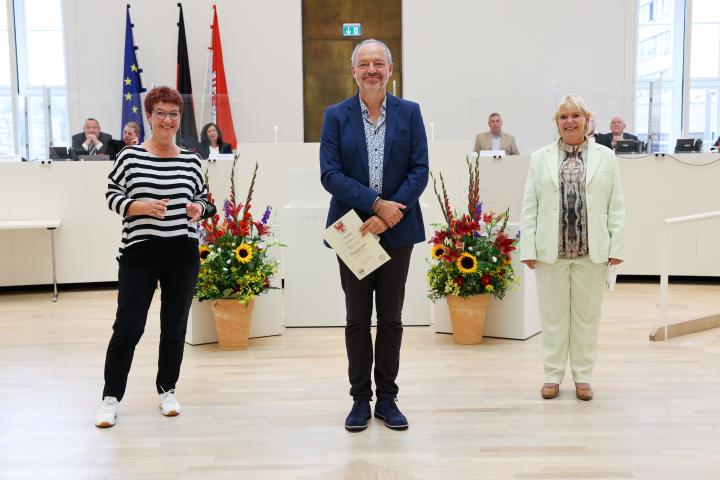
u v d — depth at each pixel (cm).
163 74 894
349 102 282
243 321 426
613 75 916
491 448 263
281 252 498
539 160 323
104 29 885
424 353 410
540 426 286
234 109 864
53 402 327
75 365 394
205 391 341
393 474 240
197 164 304
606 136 684
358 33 914
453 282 421
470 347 423
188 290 301
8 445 273
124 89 874
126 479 240
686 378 353
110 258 671
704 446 263
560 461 250
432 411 306
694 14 924
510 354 405
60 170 659
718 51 927
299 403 321
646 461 249
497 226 448
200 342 442
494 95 698
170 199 290
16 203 653
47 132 661
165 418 302
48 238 660
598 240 312
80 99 662
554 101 689
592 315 321
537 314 462
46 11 907
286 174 667
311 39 913
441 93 917
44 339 462
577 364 325
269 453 261
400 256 278
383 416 291
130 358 298
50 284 700
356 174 276
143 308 293
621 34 913
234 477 240
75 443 274
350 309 284
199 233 431
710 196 663
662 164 670
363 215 277
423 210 479
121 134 670
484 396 327
